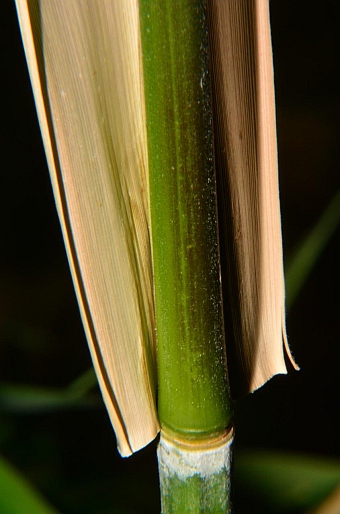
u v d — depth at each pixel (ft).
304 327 3.50
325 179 3.93
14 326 3.67
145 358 1.28
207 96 1.14
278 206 1.26
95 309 1.26
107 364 1.27
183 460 1.24
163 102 1.14
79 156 1.22
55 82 1.20
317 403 3.08
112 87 1.21
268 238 1.27
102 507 2.35
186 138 1.14
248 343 1.30
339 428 2.93
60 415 2.93
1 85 4.14
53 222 4.20
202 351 1.21
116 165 1.23
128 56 1.21
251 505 1.98
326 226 1.98
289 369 3.22
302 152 3.99
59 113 1.21
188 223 1.16
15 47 4.09
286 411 3.03
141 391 1.28
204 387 1.22
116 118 1.22
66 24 1.19
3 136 4.21
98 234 1.25
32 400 2.12
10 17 4.03
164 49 1.13
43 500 1.65
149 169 1.16
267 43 1.22
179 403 1.22
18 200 4.22
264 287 1.29
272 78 1.23
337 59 3.98
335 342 3.40
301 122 4.01
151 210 1.17
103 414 2.97
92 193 1.24
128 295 1.26
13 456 2.70
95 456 2.76
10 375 3.49
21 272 4.05
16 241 4.16
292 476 2.05
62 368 3.53
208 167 1.16
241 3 1.21
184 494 1.24
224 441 1.24
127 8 1.19
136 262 1.26
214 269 1.18
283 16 4.04
